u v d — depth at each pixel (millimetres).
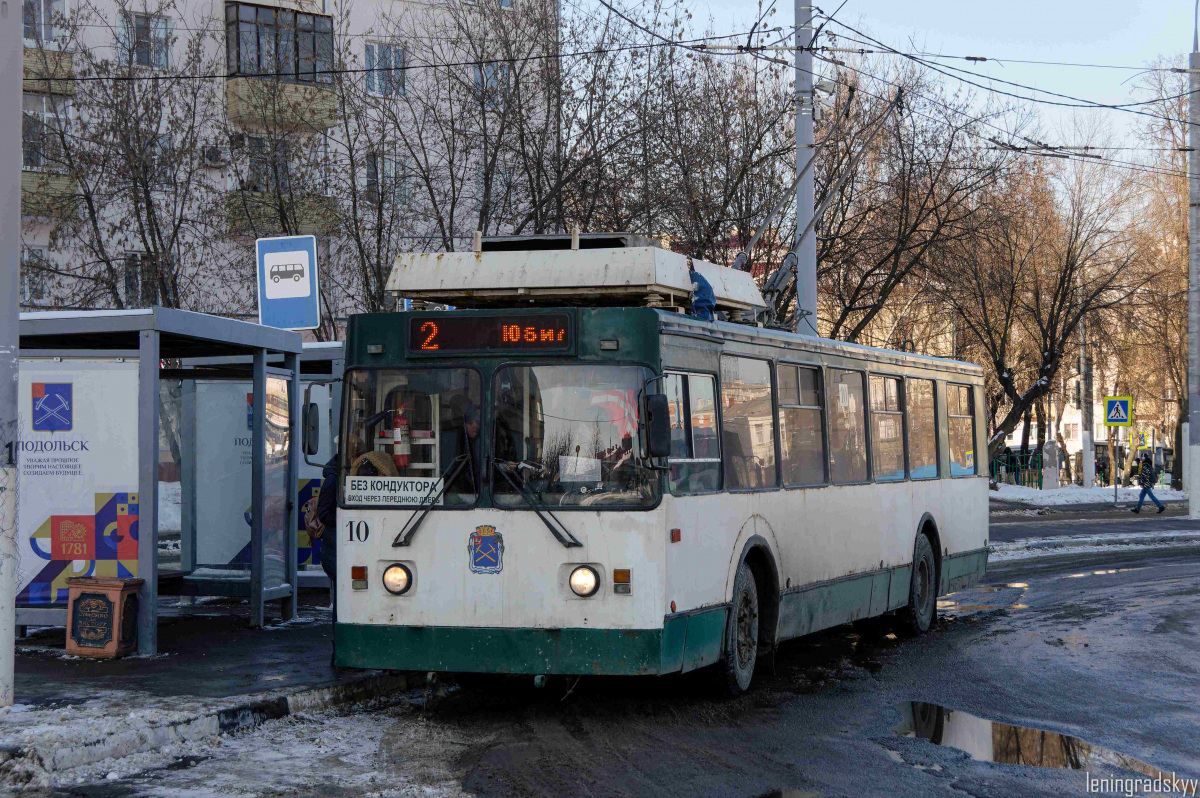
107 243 26016
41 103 27141
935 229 28125
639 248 9258
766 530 9992
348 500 8531
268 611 13555
